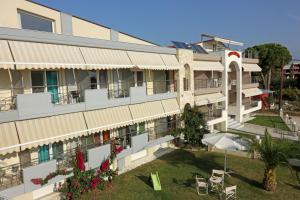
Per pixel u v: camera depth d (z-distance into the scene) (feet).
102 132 71.05
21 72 53.16
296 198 55.26
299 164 74.84
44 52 50.49
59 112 53.26
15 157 52.19
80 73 65.26
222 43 143.64
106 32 76.13
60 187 54.44
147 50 78.59
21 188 45.65
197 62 104.99
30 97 48.06
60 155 58.95
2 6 52.29
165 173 69.05
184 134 91.20
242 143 63.82
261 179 64.80
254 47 215.31
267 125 132.98
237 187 60.44
